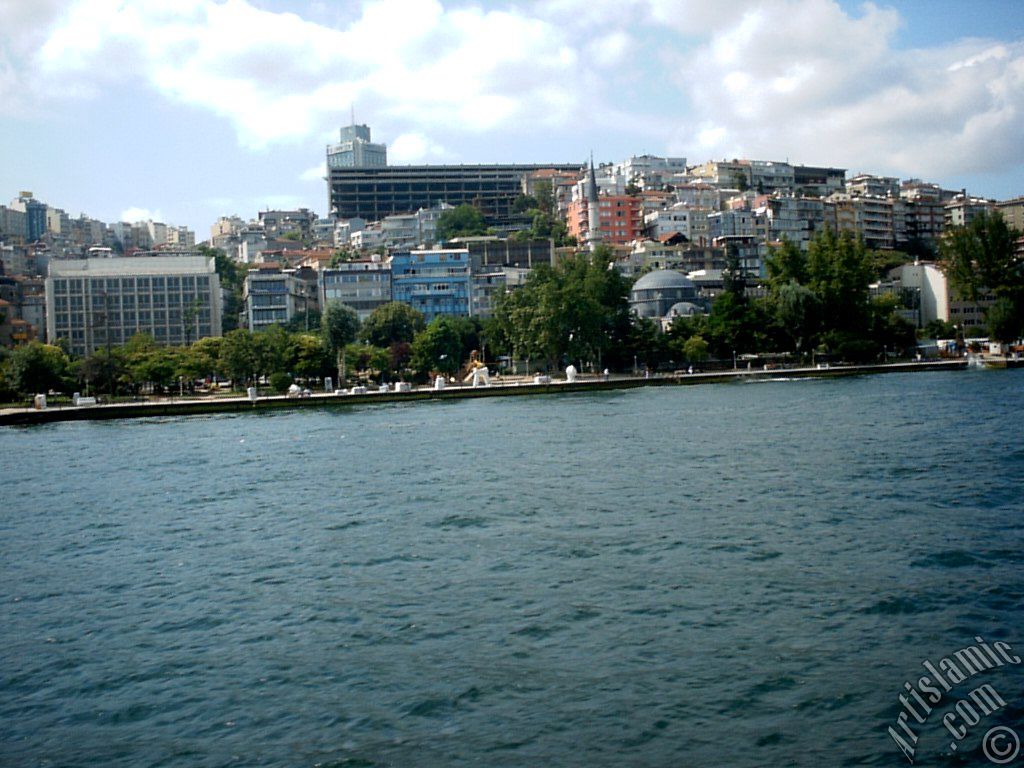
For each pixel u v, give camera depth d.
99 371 161.00
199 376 176.25
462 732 24.62
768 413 99.12
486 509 51.12
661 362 186.38
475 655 29.48
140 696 27.81
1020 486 51.44
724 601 33.47
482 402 140.25
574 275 185.12
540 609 33.44
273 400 142.62
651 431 85.69
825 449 68.25
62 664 30.66
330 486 61.50
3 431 119.88
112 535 49.66
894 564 37.16
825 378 164.00
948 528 42.66
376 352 181.00
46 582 40.69
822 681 26.77
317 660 29.77
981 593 33.25
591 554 40.47
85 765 23.98
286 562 41.81
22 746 25.12
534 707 25.81
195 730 25.50
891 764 22.56
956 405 99.00
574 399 138.75
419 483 60.84
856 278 180.50
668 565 38.22
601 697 26.23
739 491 53.25
